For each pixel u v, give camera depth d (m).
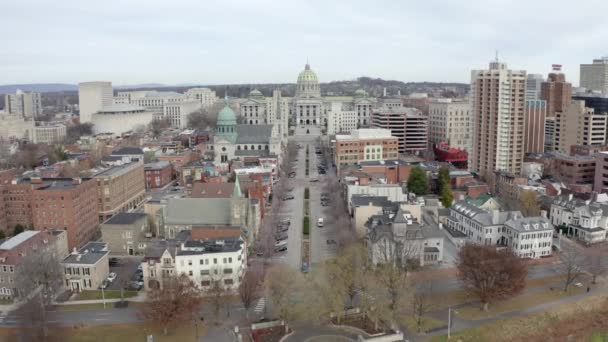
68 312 151.25
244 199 195.75
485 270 147.50
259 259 189.50
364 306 148.38
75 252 177.38
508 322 144.38
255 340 134.62
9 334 138.25
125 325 143.00
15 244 165.38
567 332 142.12
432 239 184.62
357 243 190.38
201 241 174.25
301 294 148.75
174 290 142.00
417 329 140.75
